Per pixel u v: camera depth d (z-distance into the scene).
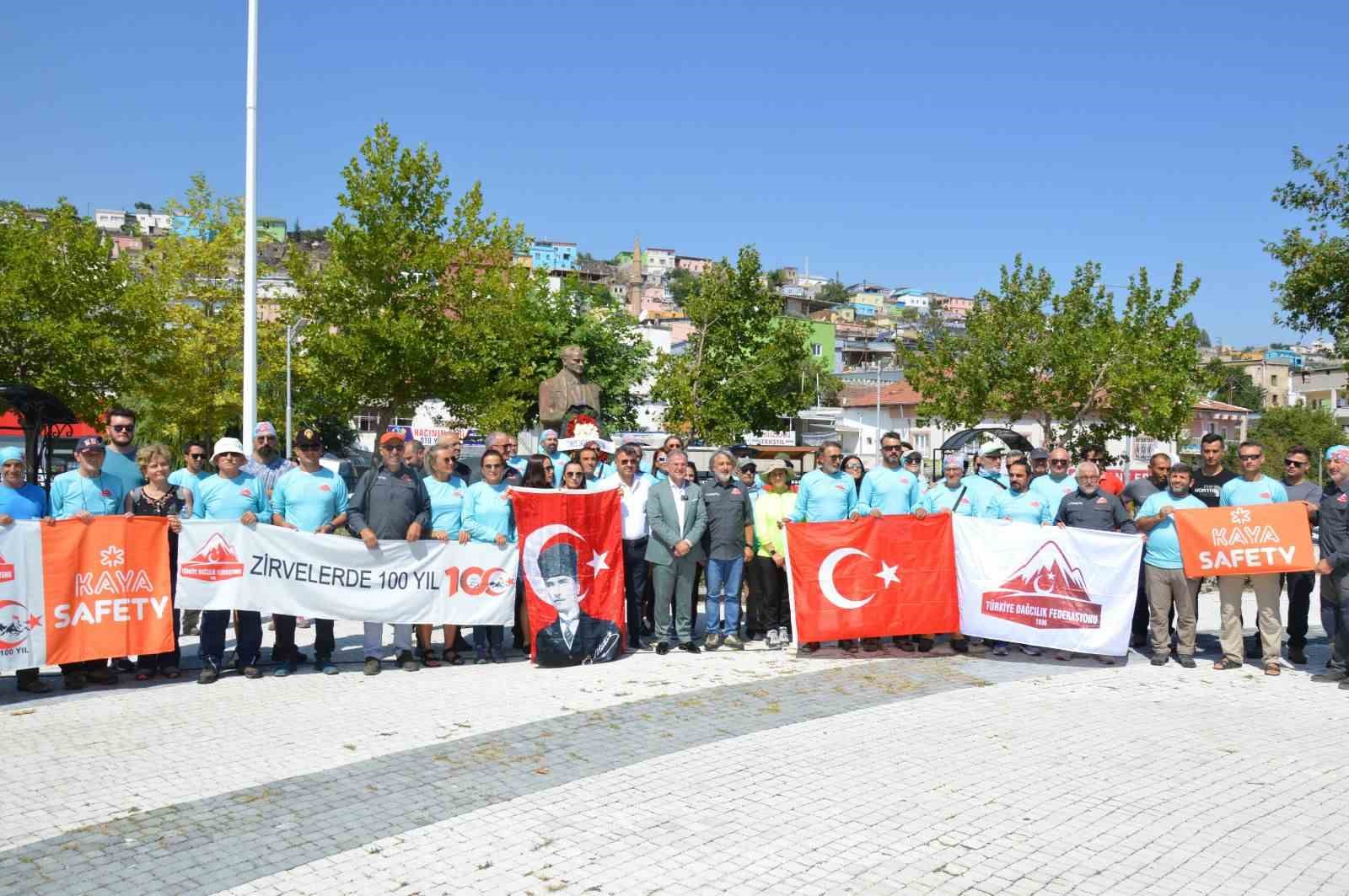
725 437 33.78
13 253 25.66
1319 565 9.23
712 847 5.09
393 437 9.57
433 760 6.48
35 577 8.18
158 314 27.94
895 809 5.65
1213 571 9.58
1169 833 5.36
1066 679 9.27
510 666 9.62
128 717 7.54
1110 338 28.88
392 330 24.72
